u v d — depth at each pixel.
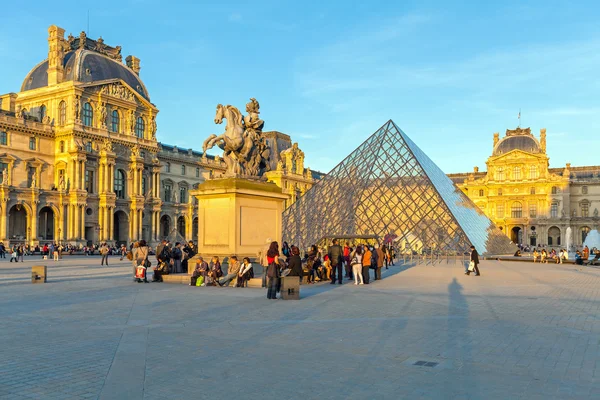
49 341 16.27
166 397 11.13
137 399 10.98
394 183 80.56
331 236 70.94
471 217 85.50
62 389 11.59
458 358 14.58
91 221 118.88
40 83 123.88
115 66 131.25
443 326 19.41
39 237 115.50
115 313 21.58
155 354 14.77
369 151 86.75
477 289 33.78
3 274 45.03
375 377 12.69
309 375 12.82
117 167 125.88
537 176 187.12
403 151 84.25
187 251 40.34
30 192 108.31
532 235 187.12
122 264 65.88
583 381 12.45
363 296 28.88
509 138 195.00
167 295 27.70
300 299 27.02
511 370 13.38
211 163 166.75
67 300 25.67
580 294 31.08
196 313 21.73
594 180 186.88
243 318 20.67
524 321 20.70
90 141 119.94
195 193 33.62
